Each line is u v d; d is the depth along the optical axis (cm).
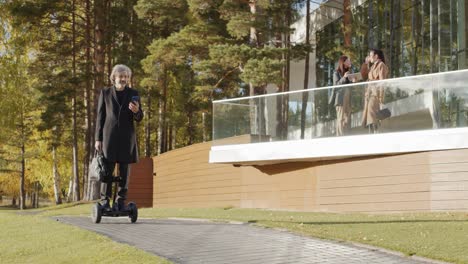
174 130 4459
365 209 1655
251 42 2691
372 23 3081
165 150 3947
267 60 2444
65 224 1176
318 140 1716
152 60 3008
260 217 1411
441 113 1515
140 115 1097
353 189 1691
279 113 1823
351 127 1659
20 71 4003
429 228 1101
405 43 2750
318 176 1784
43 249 966
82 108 3659
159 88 3672
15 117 4088
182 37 2889
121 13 3509
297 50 2742
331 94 1703
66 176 4931
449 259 820
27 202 7994
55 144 3934
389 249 897
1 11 3703
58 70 3756
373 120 1617
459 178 1485
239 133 1922
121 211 1166
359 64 3184
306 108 1761
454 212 1459
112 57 3625
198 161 2272
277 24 2650
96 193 3119
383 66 1630
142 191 2709
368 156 1661
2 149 4831
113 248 891
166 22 3350
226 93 3494
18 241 1055
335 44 3341
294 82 4041
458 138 1481
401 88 1575
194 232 1062
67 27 3753
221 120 1972
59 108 3484
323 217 1404
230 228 1113
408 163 1575
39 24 3559
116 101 1100
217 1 2742
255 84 2473
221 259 838
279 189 1908
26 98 4222
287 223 1170
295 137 1780
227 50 2548
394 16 2853
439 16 2456
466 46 2267
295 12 2784
